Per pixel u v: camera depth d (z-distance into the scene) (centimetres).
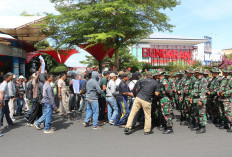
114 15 1433
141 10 1547
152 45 3878
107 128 675
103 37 1309
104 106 757
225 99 618
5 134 608
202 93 596
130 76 895
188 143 505
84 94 940
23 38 2084
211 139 536
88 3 1573
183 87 720
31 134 605
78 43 1670
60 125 725
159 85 586
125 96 690
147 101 582
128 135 588
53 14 1503
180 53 3503
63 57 2356
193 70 697
